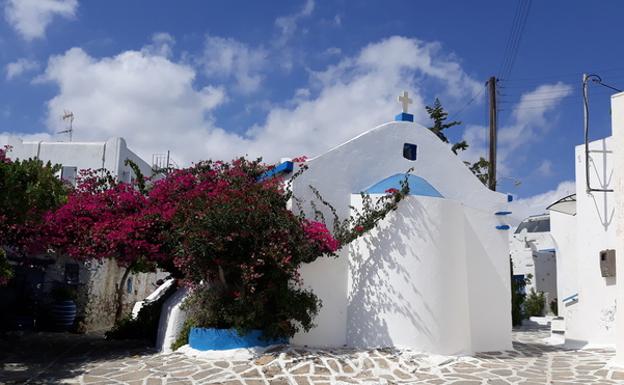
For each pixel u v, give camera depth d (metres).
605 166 14.80
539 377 10.77
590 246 15.19
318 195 13.35
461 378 10.57
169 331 13.32
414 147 14.78
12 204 11.11
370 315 12.57
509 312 14.77
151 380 10.16
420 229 12.62
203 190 13.30
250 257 11.92
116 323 17.50
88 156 25.09
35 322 18.77
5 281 12.63
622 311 11.41
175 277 15.76
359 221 13.05
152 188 14.98
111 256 13.75
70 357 12.84
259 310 11.91
